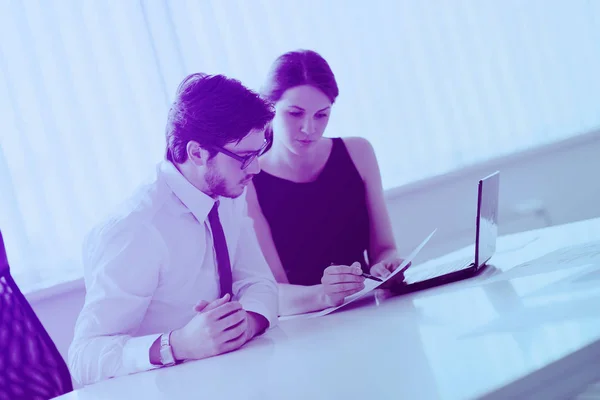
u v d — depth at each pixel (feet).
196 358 4.36
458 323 3.28
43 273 9.12
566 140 13.00
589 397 2.23
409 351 2.91
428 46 12.15
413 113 11.93
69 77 9.36
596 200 13.23
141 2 9.89
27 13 9.23
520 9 12.96
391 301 4.87
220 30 10.53
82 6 9.54
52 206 9.23
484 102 12.55
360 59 11.54
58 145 9.26
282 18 10.98
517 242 6.46
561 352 2.29
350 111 11.43
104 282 4.98
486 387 2.11
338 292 5.65
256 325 4.91
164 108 9.91
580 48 13.38
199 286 5.69
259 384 3.03
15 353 5.57
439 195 12.00
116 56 9.68
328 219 8.43
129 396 3.51
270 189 8.35
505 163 12.64
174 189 5.62
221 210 6.22
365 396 2.34
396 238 11.65
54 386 5.62
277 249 8.36
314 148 8.39
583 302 3.00
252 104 5.41
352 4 11.51
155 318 5.57
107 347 4.60
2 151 9.00
